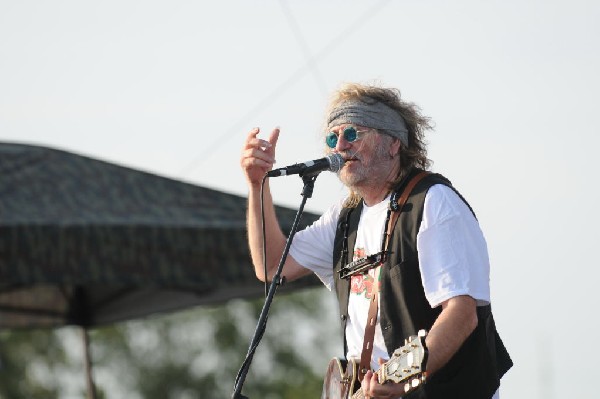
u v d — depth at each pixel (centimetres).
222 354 8325
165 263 2169
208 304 2592
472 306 1269
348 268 1382
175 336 8325
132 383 8194
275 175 1362
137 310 2767
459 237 1295
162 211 2233
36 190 2214
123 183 2289
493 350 1333
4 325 2864
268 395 8231
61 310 2848
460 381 1298
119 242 2142
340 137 1384
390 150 1388
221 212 2267
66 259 2106
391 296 1327
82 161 2331
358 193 1402
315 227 1484
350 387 1352
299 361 8275
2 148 2353
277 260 1478
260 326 1328
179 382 8244
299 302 8300
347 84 1416
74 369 7881
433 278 1286
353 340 1382
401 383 1252
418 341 1224
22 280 2078
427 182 1345
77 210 2178
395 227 1340
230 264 2205
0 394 7644
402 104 1412
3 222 2086
